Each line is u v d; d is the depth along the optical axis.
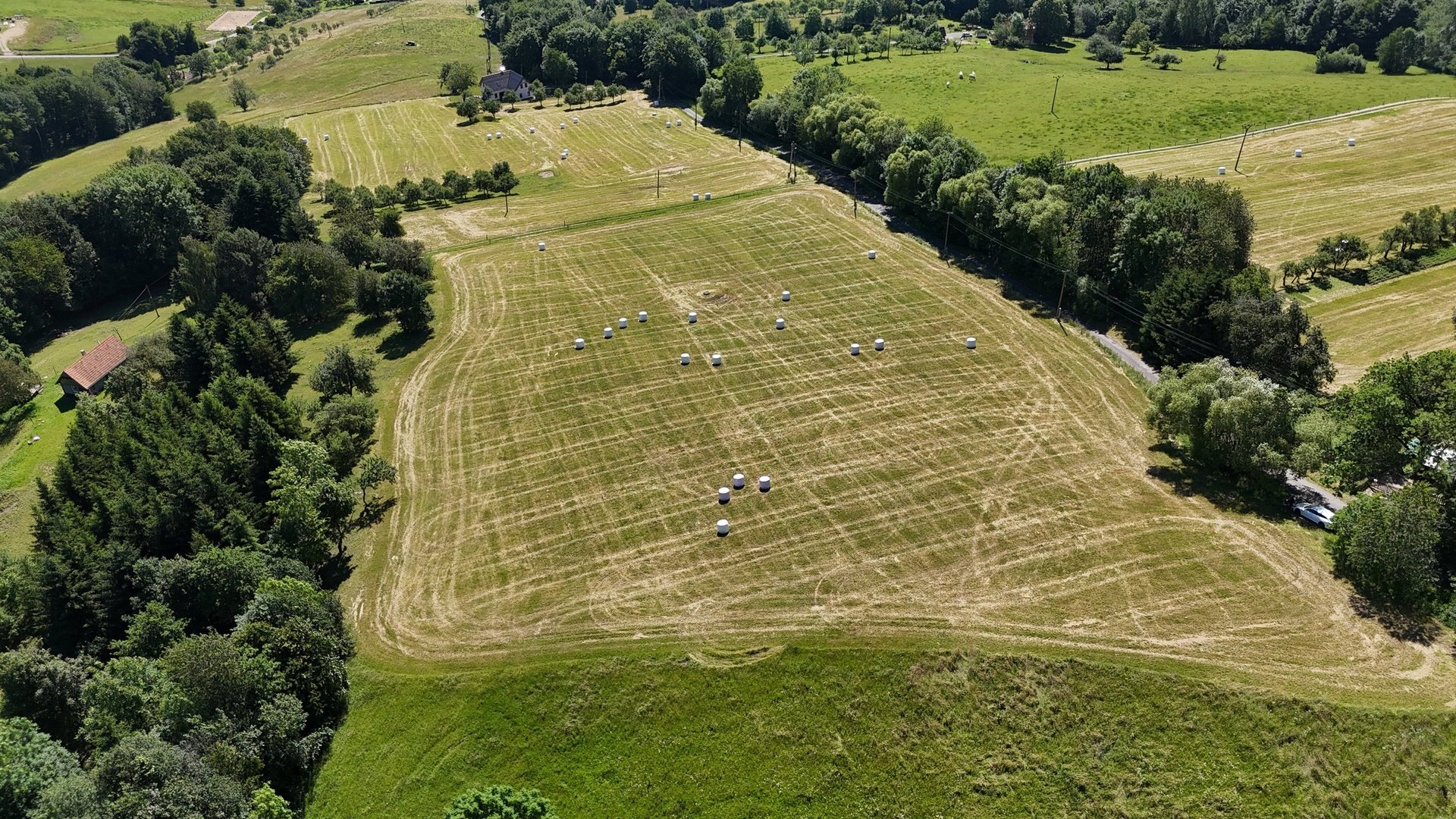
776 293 87.94
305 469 58.12
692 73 174.00
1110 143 121.88
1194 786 37.91
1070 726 40.72
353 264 100.12
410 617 49.94
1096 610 45.94
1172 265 73.31
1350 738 38.03
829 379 71.38
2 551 58.91
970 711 41.91
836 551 52.22
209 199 118.19
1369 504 45.28
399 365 79.56
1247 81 143.38
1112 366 70.62
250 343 78.38
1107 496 55.03
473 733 43.09
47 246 102.31
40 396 87.50
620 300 88.56
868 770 40.31
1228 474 56.19
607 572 52.09
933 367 72.25
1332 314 75.31
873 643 45.22
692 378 73.06
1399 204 95.81
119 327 102.00
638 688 44.28
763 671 44.47
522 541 55.44
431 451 65.81
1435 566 44.78
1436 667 40.44
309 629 45.34
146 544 54.09
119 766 35.81
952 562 50.38
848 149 118.31
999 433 62.66
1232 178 107.25
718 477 60.00
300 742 41.53
